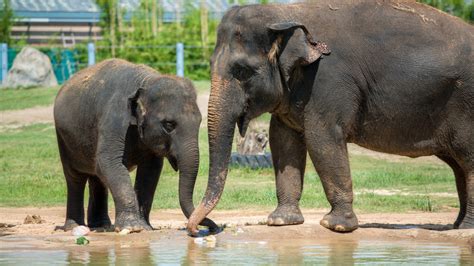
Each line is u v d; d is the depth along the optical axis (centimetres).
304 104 1482
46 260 1316
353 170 2839
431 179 2591
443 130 1519
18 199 2292
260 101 1472
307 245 1445
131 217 1582
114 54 4809
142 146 1625
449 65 1486
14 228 1728
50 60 4922
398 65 1485
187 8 5281
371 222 1750
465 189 1586
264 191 2309
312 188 2403
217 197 1458
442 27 1505
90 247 1432
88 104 1670
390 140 1533
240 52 1452
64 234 1599
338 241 1483
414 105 1496
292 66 1450
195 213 1462
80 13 5359
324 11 1492
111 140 1597
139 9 5162
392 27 1492
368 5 1505
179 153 1571
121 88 1623
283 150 1562
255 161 2719
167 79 1598
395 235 1522
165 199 2222
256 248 1416
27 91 4369
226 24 1466
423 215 1894
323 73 1473
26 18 5356
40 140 3322
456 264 1280
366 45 1486
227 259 1319
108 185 1598
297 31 1445
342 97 1481
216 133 1455
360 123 1522
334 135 1489
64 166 1769
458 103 1503
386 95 1493
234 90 1455
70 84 1758
